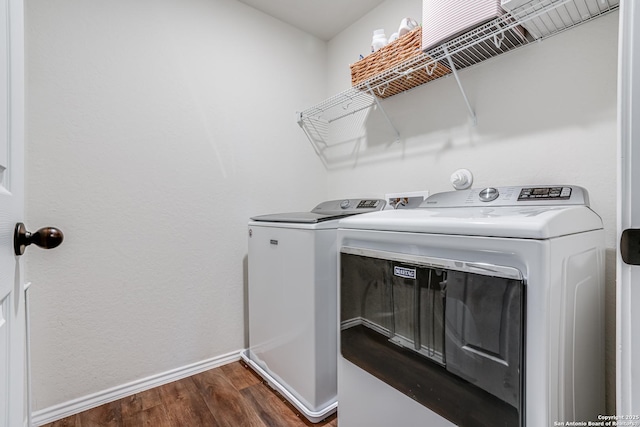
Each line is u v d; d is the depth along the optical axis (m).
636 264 0.56
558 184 1.28
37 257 1.39
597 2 1.10
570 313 0.83
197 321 1.86
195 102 1.84
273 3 2.04
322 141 2.44
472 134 1.57
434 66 1.52
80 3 1.49
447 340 0.89
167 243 1.75
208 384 1.74
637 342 0.57
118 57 1.59
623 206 0.58
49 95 1.41
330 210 2.07
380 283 1.09
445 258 0.90
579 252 0.88
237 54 2.01
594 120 1.19
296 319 1.52
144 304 1.68
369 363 1.14
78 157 1.48
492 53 1.45
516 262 0.76
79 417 1.45
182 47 1.79
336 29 2.32
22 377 0.69
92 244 1.53
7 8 0.60
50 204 1.42
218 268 1.94
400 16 1.91
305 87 2.35
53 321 1.44
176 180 1.78
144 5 1.67
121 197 1.60
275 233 1.66
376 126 2.07
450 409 0.88
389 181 1.99
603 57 1.17
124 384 1.62
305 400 1.47
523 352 0.73
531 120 1.36
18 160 0.65
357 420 1.20
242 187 2.04
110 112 1.57
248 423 1.42
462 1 1.21
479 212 1.08
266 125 2.14
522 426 0.73
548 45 1.31
